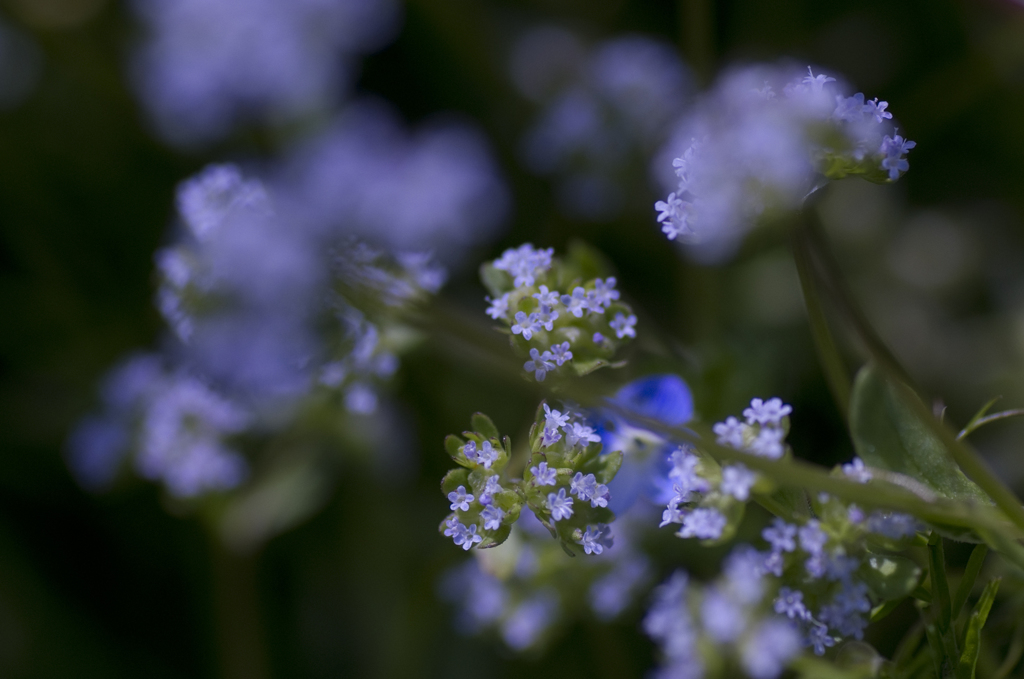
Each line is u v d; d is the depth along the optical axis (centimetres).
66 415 38
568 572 26
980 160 41
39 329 39
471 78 42
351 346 22
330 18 39
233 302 22
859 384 21
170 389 29
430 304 22
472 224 36
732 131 19
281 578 36
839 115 19
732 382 26
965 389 37
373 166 34
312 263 22
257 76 38
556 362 20
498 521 20
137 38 42
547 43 42
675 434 19
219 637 35
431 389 34
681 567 27
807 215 20
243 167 39
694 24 33
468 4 42
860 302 39
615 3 43
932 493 20
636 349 25
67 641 36
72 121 41
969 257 39
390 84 42
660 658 25
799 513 20
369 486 36
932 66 41
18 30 41
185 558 37
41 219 40
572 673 33
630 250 38
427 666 33
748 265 36
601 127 36
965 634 20
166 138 41
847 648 21
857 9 42
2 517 37
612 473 20
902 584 19
